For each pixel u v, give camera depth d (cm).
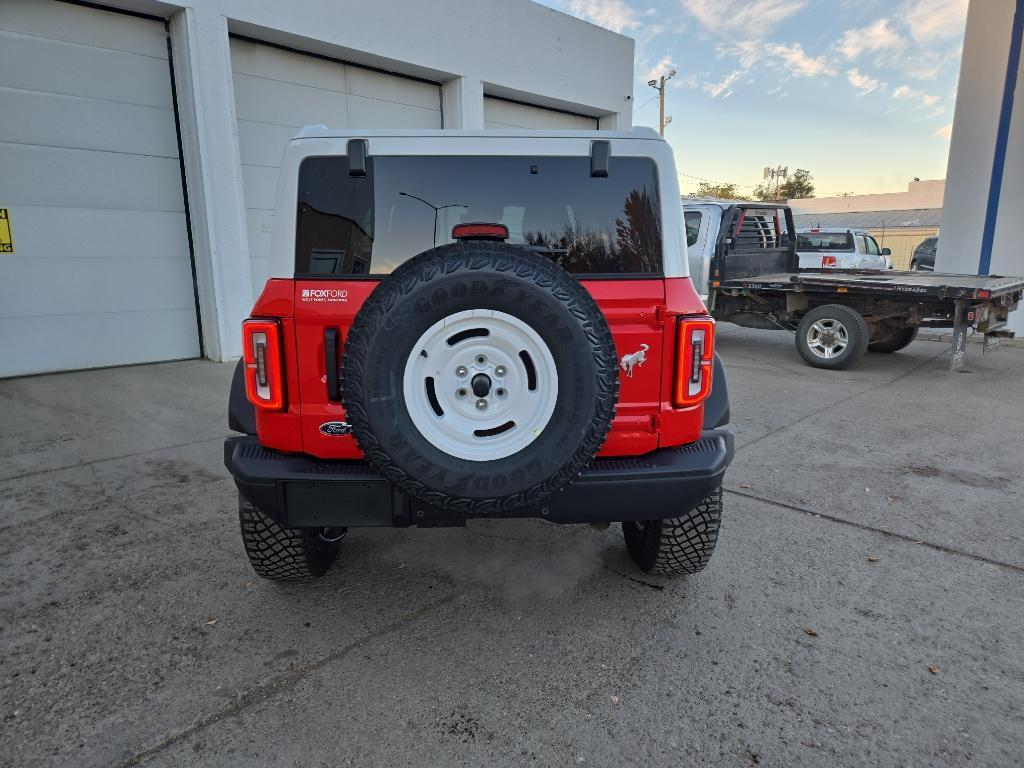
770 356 950
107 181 777
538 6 1204
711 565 330
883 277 925
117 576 315
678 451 249
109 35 759
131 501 404
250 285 868
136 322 820
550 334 207
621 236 248
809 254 1597
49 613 283
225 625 276
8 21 695
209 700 230
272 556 283
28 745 208
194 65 782
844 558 337
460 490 211
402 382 209
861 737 215
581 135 249
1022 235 1130
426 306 205
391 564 330
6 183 711
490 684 240
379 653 258
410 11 1004
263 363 234
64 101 738
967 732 217
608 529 373
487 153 249
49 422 572
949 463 484
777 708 228
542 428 212
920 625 278
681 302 241
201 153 802
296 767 201
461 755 206
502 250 210
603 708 228
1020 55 1085
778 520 384
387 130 247
